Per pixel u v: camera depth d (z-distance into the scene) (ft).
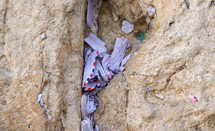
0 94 2.71
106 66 2.95
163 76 2.72
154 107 2.73
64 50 2.74
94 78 2.89
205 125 2.62
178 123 2.66
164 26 2.69
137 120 2.77
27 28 2.69
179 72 2.67
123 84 2.89
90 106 2.89
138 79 2.78
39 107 2.71
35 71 2.69
